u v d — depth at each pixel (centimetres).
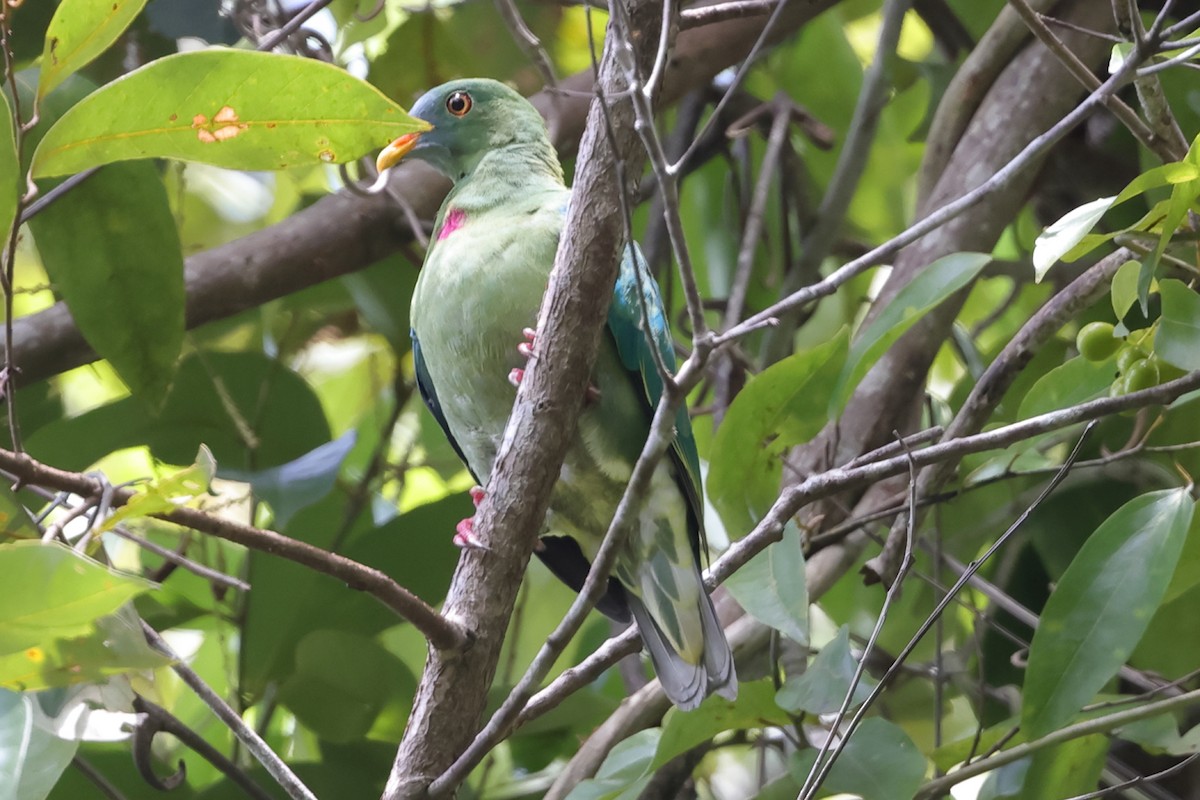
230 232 1110
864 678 687
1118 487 878
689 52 896
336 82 472
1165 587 593
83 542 421
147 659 439
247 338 1021
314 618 848
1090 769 693
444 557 861
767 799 715
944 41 1074
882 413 847
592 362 570
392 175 910
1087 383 711
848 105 1093
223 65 464
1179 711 723
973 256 679
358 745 845
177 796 835
